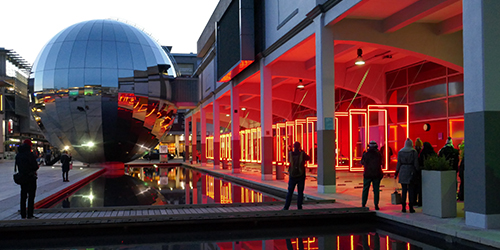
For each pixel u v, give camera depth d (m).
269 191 15.27
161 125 30.64
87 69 26.62
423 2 11.55
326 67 12.87
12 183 17.34
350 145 13.71
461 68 14.28
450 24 13.41
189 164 39.62
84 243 6.99
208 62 31.09
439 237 7.16
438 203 8.20
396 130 18.97
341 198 11.44
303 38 14.24
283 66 18.94
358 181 16.70
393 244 6.63
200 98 34.88
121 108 27.20
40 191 14.30
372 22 13.41
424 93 17.23
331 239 7.12
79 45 27.23
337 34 13.04
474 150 7.36
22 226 7.87
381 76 20.02
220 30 23.42
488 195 7.10
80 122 27.22
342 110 24.22
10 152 61.47
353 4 11.13
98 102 26.69
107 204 11.83
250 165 36.44
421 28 13.94
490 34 7.29
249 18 18.42
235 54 19.50
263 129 18.61
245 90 24.73
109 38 27.69
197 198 13.16
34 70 27.95
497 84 7.28
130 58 27.56
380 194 12.29
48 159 35.00
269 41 17.70
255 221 8.70
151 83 28.14
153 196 13.85
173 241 7.11
